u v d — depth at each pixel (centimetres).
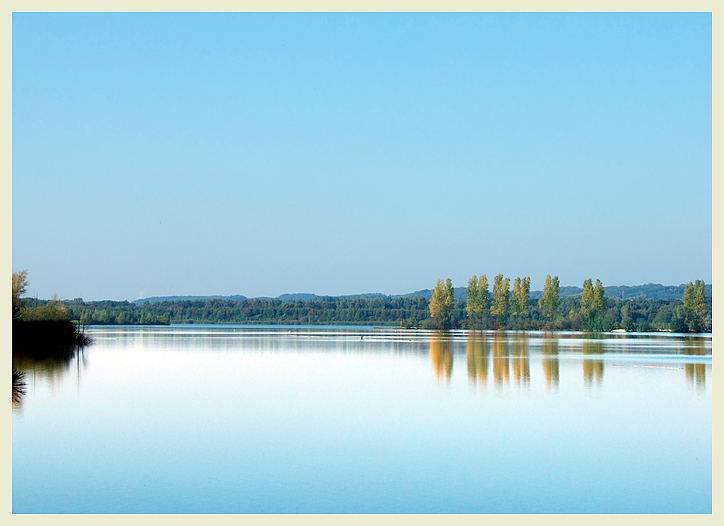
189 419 2741
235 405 3103
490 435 2434
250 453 2180
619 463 2077
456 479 1917
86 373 4344
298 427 2581
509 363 5231
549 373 4422
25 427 2553
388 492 1809
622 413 2866
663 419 2727
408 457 2136
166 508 1688
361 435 2436
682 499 1766
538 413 2869
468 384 3847
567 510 1689
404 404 3122
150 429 2533
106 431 2489
